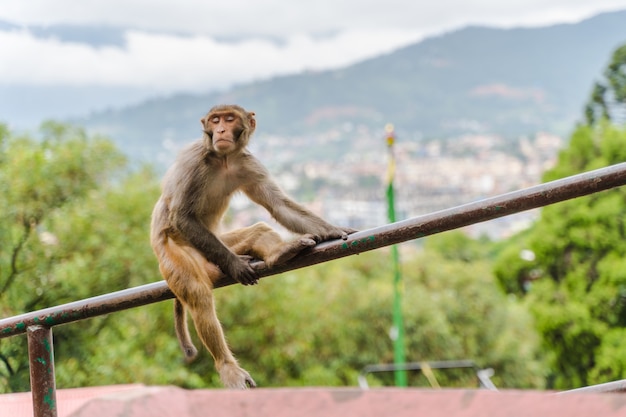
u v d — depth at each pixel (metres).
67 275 17.47
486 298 33.56
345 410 1.76
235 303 23.61
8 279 17.09
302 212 6.05
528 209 3.80
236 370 5.46
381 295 30.38
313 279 31.12
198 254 5.81
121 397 1.79
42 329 4.13
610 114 28.20
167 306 20.52
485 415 1.68
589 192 3.72
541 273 27.17
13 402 6.35
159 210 6.13
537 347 33.28
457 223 3.94
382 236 4.19
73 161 19.48
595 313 25.25
